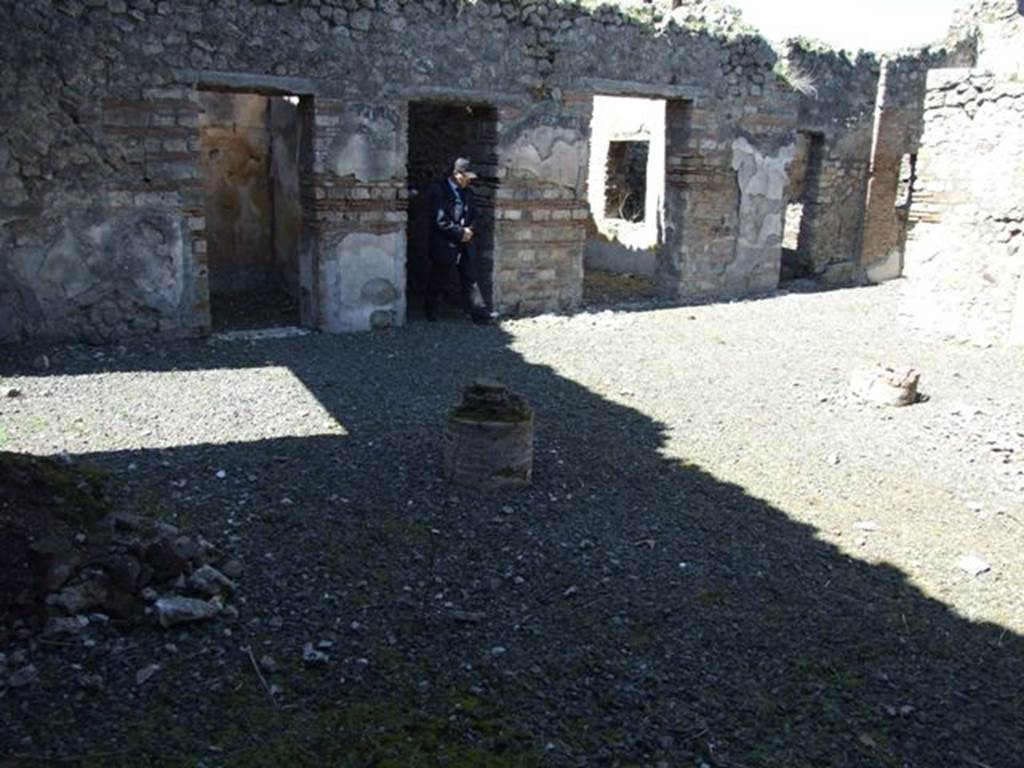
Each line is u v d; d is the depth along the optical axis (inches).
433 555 180.4
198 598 152.9
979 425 279.4
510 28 406.3
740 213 510.6
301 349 355.3
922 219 409.7
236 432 248.2
